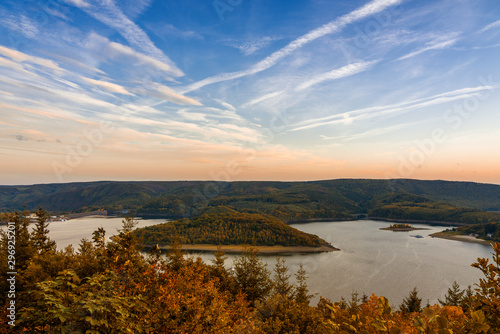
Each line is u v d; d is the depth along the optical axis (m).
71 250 24.50
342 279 109.50
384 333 3.55
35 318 4.21
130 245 9.79
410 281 110.19
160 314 6.60
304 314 17.27
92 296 4.43
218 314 7.53
